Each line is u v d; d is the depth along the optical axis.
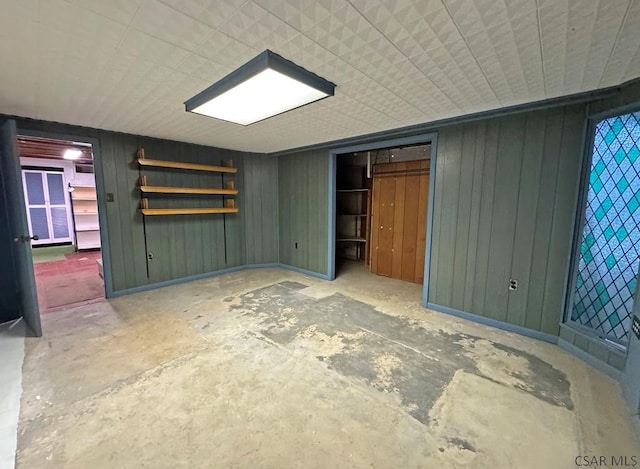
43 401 1.78
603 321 2.19
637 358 1.76
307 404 1.78
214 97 2.19
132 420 1.64
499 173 2.78
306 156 4.75
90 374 2.06
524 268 2.70
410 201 4.50
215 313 3.20
